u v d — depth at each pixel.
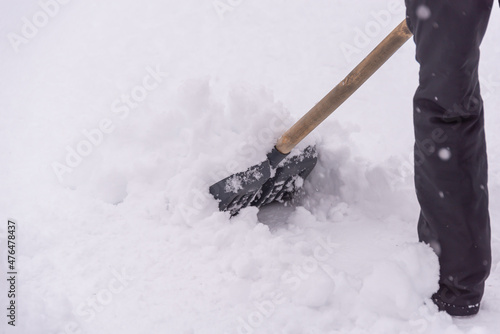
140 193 2.54
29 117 3.49
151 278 2.07
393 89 3.68
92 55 4.14
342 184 2.57
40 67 4.06
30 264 2.12
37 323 1.83
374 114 3.46
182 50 4.14
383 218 2.48
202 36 4.27
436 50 1.67
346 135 2.71
